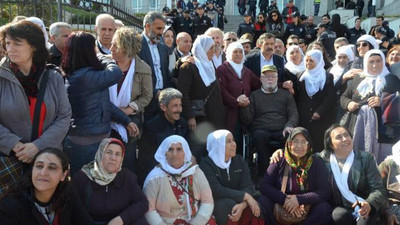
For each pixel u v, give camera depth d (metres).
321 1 24.56
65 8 6.51
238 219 4.09
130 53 4.16
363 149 5.00
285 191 4.27
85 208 3.46
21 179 3.02
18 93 3.12
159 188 3.85
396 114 4.78
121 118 4.02
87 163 3.76
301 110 5.60
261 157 5.27
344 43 6.93
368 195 4.24
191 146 4.88
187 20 11.48
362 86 5.15
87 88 3.63
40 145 3.16
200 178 3.99
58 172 3.01
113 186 3.58
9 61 3.16
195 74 4.96
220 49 6.05
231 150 4.29
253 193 4.42
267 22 11.14
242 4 21.48
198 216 3.88
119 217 3.52
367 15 22.59
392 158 4.37
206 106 5.01
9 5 6.25
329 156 4.44
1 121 3.15
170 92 4.49
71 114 3.50
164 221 3.85
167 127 4.55
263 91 5.56
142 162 4.59
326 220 4.07
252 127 5.55
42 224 3.00
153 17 4.94
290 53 6.10
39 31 3.18
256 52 6.18
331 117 5.59
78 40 3.64
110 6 7.91
